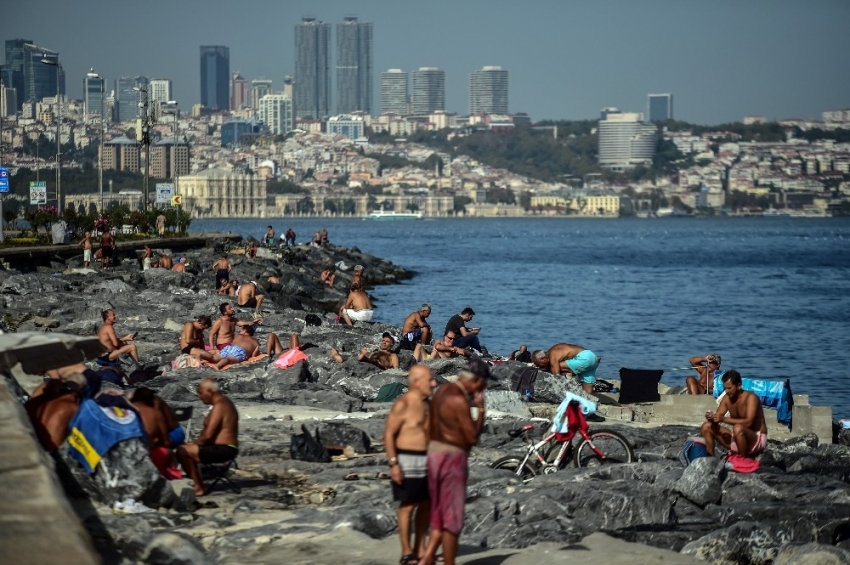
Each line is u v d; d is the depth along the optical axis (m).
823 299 186.88
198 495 30.78
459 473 23.00
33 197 171.88
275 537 25.75
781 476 34.38
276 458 37.09
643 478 34.09
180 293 112.50
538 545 26.20
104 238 141.38
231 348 64.12
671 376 93.69
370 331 89.06
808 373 98.19
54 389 27.44
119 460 27.16
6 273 110.75
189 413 33.50
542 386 52.88
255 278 146.88
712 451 37.09
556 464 35.19
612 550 25.47
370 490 31.72
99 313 86.25
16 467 19.02
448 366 63.59
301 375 56.78
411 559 23.80
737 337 127.31
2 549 15.47
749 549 27.17
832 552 25.39
